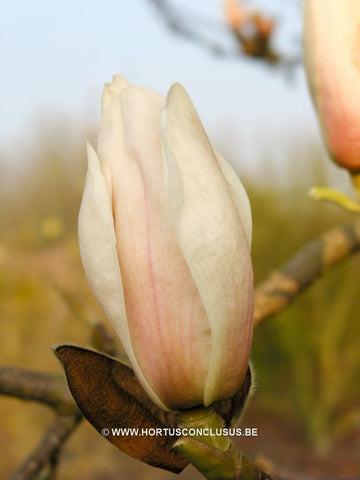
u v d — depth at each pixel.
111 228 0.29
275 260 2.11
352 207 0.39
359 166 0.38
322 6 0.37
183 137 0.29
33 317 1.66
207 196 0.29
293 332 1.93
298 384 1.93
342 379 1.92
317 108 0.38
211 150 0.29
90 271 0.30
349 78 0.37
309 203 2.13
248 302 0.30
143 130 0.30
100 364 0.31
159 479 1.60
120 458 1.61
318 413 1.86
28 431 1.61
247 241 0.30
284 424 1.96
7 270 1.67
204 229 0.29
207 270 0.29
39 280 1.68
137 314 0.30
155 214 0.30
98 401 0.31
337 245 0.47
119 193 0.30
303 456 1.79
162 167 0.30
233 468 0.30
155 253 0.30
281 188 2.19
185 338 0.30
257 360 2.01
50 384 0.43
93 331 0.45
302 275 0.47
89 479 1.55
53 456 0.45
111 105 0.31
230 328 0.29
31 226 2.39
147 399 0.31
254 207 2.16
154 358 0.30
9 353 1.62
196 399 0.31
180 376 0.30
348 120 0.37
